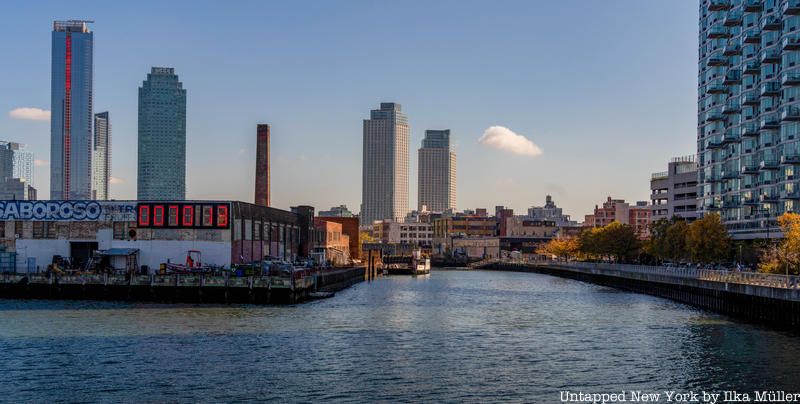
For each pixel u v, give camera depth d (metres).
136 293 106.06
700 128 195.88
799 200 142.88
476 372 58.31
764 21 155.25
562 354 66.06
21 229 122.62
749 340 72.88
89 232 121.88
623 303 117.81
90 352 63.94
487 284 179.50
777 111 152.25
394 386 53.50
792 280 85.69
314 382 54.41
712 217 139.88
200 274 106.94
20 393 50.94
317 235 192.25
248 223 131.00
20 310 91.88
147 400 49.34
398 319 90.31
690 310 104.62
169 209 121.31
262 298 104.75
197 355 63.19
